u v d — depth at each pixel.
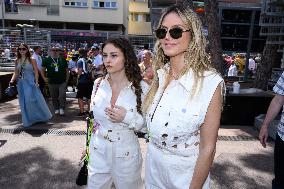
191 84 1.56
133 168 2.39
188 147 1.62
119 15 35.44
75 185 3.71
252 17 9.39
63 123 6.52
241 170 4.21
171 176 1.66
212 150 1.55
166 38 1.62
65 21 35.38
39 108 6.25
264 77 8.27
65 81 7.30
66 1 34.94
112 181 2.49
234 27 10.40
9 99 9.68
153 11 8.27
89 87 7.16
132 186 2.45
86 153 2.51
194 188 1.56
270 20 8.77
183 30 1.59
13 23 35.69
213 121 1.53
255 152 4.91
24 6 34.53
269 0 8.83
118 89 2.39
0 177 3.89
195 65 1.58
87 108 8.08
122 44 2.34
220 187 3.72
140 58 6.76
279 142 2.51
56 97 7.34
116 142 2.32
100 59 7.05
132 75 2.36
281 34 8.09
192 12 1.62
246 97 6.39
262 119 6.07
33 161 4.40
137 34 41.34
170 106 1.60
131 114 2.27
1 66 12.19
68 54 13.30
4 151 4.77
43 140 5.32
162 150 1.69
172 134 1.59
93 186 2.43
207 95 1.52
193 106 1.54
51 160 4.45
